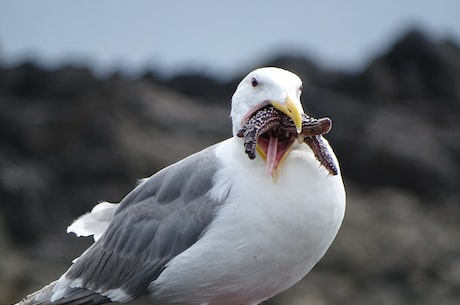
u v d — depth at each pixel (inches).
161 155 914.1
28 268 803.4
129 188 883.4
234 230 348.8
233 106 360.2
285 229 345.4
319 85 1091.9
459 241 866.8
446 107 1088.2
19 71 971.3
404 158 964.0
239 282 357.4
